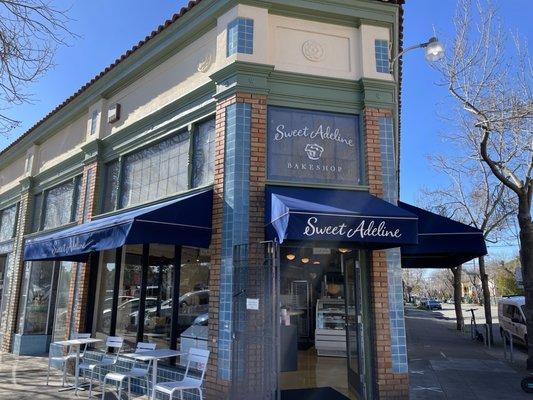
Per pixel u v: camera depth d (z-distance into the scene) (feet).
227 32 25.73
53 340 38.24
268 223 22.11
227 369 21.48
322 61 26.00
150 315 28.68
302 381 28.53
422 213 24.93
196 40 28.63
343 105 25.62
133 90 33.68
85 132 38.78
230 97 24.62
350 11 26.48
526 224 35.94
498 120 32.96
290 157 24.47
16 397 25.59
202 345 23.93
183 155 28.32
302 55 25.90
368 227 19.49
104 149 35.68
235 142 23.65
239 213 22.86
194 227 22.94
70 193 40.27
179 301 26.25
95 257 34.53
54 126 43.11
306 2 26.03
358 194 23.79
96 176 35.09
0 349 45.55
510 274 147.74
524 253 35.88
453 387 28.96
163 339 27.20
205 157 26.68
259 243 22.49
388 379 22.21
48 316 43.34
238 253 22.25
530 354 35.04
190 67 28.71
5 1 19.10
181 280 26.48
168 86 30.30
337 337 37.11
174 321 26.05
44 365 36.32
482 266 59.31
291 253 38.47
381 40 26.66
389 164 24.86
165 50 30.30
